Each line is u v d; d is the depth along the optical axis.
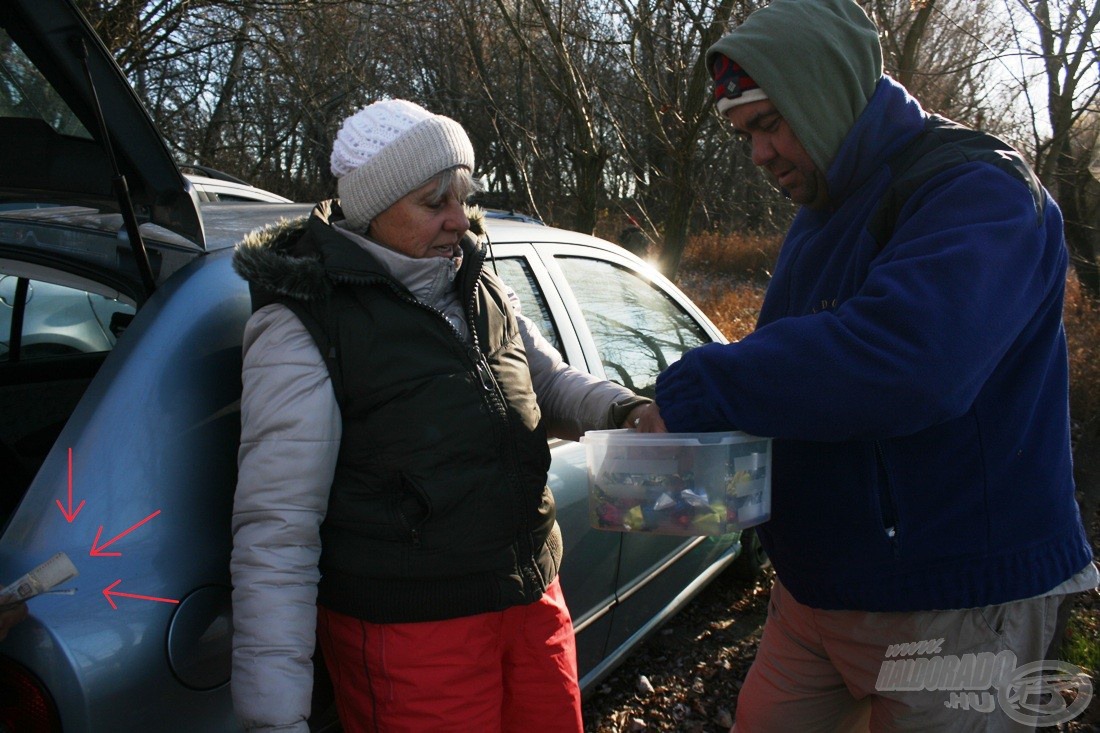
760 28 1.40
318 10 9.54
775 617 1.77
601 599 2.47
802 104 1.39
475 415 1.46
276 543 1.35
